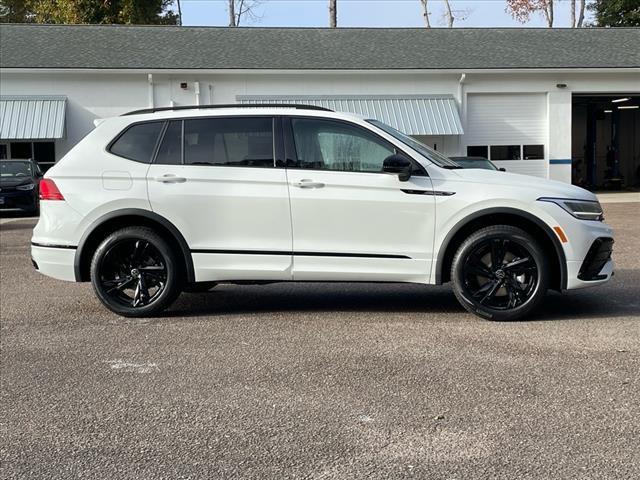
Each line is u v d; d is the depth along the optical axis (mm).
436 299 7328
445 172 6246
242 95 23844
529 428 3793
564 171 25281
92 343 5691
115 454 3562
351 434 3760
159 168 6402
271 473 3318
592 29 28188
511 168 25172
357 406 4168
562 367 4836
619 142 33250
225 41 26000
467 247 6113
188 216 6328
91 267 6508
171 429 3873
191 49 24953
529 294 6133
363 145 6273
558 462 3375
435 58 24953
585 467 3318
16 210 17781
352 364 4992
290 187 6223
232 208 6285
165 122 6523
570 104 25078
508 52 25688
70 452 3596
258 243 6289
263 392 4441
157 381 4695
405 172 6020
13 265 10195
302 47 25688
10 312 6953
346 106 23875
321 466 3379
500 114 25000
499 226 6105
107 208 6395
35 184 18250
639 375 4641
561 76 24906
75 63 23047
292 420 3971
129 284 6551
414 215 6148
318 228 6219
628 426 3799
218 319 6496
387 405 4172
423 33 27750
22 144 23109
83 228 6434
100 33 26016
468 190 6109
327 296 7586
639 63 24844
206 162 6391
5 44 24344
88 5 36781
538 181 6316
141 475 3324
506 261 6160
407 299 7355
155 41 25562
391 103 24188
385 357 5152
